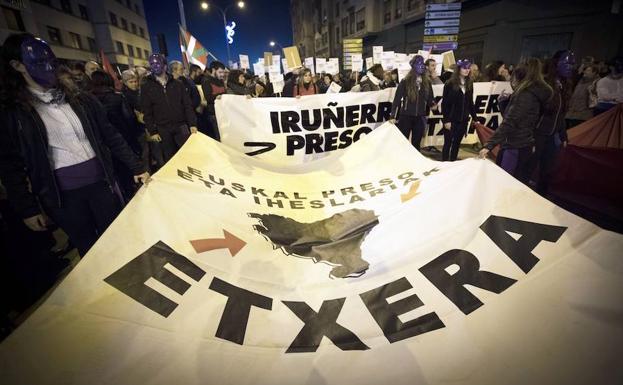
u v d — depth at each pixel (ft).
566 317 4.21
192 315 4.49
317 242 6.37
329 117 14.69
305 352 4.16
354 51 40.65
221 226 6.32
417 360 4.02
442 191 6.89
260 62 31.22
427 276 5.30
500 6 39.50
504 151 10.82
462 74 15.19
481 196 6.40
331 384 3.76
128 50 101.50
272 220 6.98
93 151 7.04
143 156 16.57
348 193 8.07
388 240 6.21
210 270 5.27
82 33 80.53
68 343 3.80
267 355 4.11
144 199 6.07
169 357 3.93
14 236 7.42
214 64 23.66
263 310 4.76
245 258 5.68
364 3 75.46
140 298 4.54
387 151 9.34
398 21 63.41
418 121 15.99
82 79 13.65
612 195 9.71
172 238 5.59
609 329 3.97
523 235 5.49
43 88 6.06
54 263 8.54
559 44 35.12
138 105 16.38
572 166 10.61
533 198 5.90
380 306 4.86
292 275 5.47
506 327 4.26
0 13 52.47
